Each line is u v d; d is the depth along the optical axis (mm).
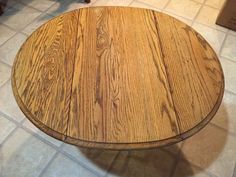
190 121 773
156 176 1174
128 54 956
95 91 835
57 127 743
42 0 1992
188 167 1205
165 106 805
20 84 842
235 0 1717
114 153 1234
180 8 2018
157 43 1003
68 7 1959
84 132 734
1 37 1715
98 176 1165
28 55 931
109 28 1050
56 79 862
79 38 1003
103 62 924
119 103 807
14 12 1887
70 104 796
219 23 1899
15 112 1362
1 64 1565
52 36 1005
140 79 877
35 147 1242
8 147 1238
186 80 883
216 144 1287
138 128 749
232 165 1223
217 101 833
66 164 1196
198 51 985
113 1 2031
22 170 1172
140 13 1124
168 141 732
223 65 1647
